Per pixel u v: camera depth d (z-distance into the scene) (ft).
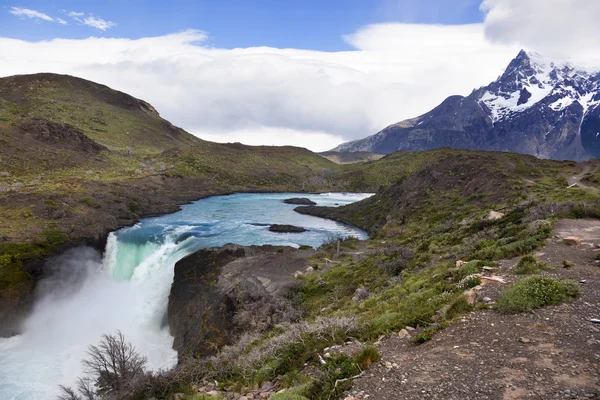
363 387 27.43
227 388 41.98
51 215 192.95
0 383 90.27
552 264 49.32
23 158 326.44
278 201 391.86
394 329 40.22
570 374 24.48
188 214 286.66
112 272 168.96
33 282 139.95
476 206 165.99
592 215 81.30
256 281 107.86
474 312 37.91
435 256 84.99
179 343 100.73
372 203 263.90
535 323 32.89
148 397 47.65
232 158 599.57
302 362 38.88
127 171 385.09
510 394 23.31
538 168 222.28
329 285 97.96
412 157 629.51
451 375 26.76
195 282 120.88
